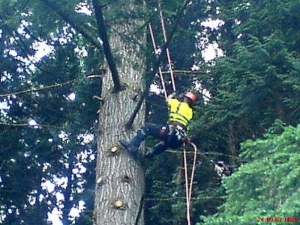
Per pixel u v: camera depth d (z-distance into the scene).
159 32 10.83
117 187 8.52
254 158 8.86
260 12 11.95
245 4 12.45
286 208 7.18
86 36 8.44
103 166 8.75
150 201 13.69
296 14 11.62
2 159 14.78
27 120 14.34
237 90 11.55
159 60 8.30
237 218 7.55
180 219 13.16
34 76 14.00
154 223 13.72
